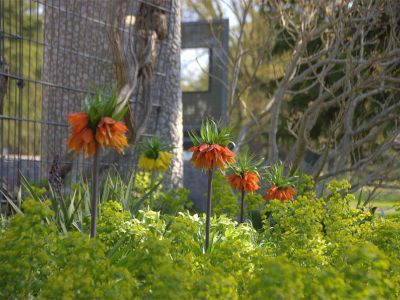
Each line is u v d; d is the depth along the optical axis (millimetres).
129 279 3551
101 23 9562
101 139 4195
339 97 8750
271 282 3229
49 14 10578
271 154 9445
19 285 3641
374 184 9195
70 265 3648
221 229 6023
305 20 9055
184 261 4074
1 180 7680
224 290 3348
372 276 3369
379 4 8844
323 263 4871
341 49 10266
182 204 9102
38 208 3805
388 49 8445
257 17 16562
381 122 9305
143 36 10109
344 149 9273
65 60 10297
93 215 4523
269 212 7574
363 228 5766
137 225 5324
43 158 10141
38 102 25766
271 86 16172
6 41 24891
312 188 8008
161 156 8922
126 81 9391
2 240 3770
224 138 5363
